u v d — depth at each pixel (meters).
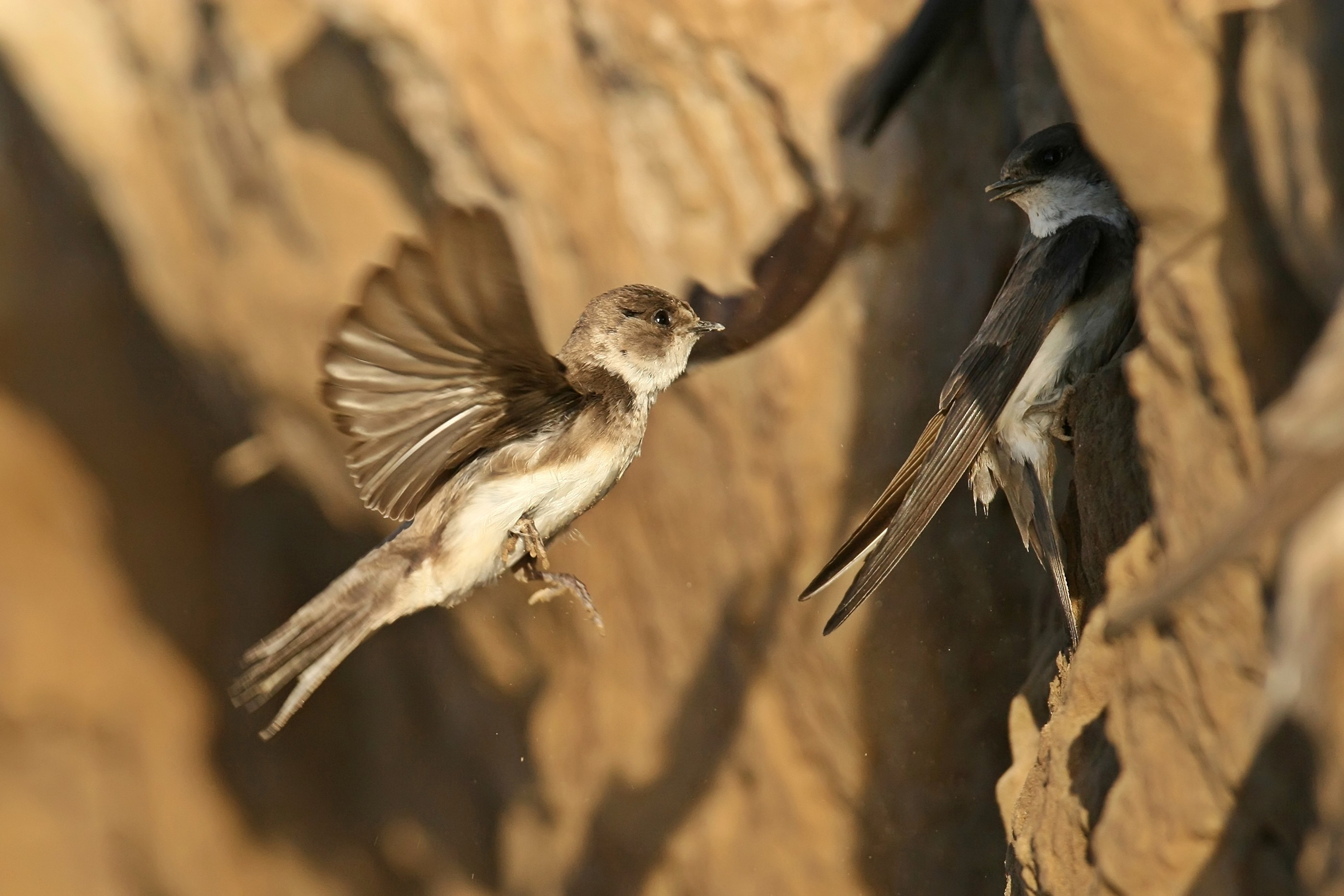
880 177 11.05
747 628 12.21
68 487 18.44
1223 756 7.09
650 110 11.70
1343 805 6.16
